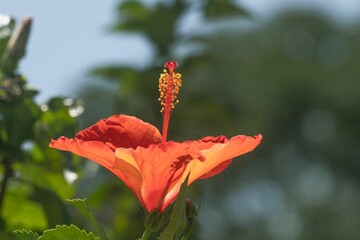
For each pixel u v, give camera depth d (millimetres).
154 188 4293
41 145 6461
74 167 6492
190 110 9672
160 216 4316
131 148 4141
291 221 42281
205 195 9391
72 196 6637
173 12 9773
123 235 8500
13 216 6781
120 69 9547
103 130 4488
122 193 8875
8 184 6879
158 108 9430
